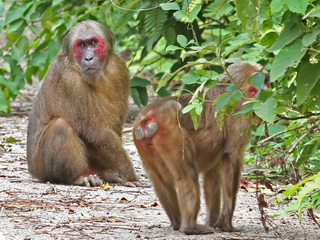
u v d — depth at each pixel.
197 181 9.54
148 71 26.64
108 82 14.16
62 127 13.83
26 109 23.08
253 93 10.03
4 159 15.87
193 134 9.92
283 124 13.74
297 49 8.30
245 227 10.09
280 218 10.84
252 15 8.77
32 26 20.95
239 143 9.91
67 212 10.88
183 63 20.00
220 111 9.21
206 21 21.34
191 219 9.42
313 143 10.58
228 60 9.54
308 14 8.03
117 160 14.09
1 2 19.22
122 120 14.54
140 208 11.41
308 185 8.73
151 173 9.86
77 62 13.92
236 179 9.91
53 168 13.83
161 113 9.46
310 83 8.48
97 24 14.12
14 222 10.03
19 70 20.83
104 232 9.52
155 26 17.84
